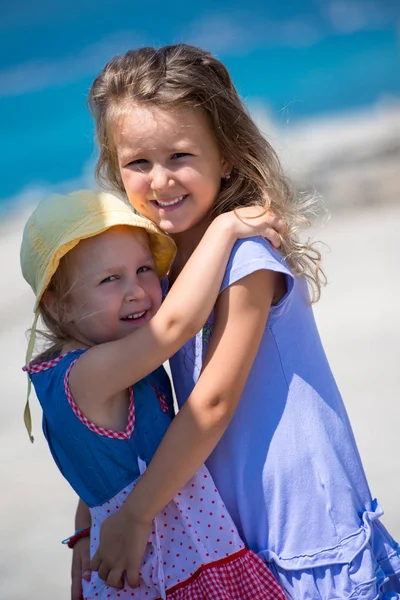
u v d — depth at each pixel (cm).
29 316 1620
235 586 377
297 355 399
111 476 387
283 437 390
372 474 809
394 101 3956
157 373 423
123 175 412
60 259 400
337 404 409
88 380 381
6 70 5366
